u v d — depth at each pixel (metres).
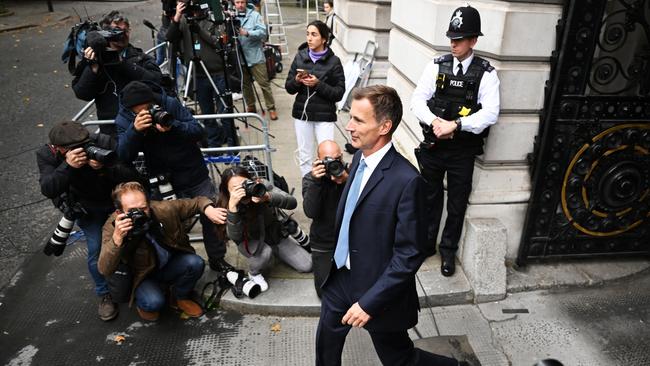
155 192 3.45
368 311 2.04
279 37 12.33
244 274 3.55
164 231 3.15
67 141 2.83
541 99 3.32
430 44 3.82
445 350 3.04
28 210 4.83
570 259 3.77
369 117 1.99
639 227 3.72
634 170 3.49
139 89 3.08
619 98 3.26
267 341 3.20
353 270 2.23
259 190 2.96
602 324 3.30
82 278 3.86
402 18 4.61
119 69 3.83
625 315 3.37
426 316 3.38
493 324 3.31
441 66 3.17
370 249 2.15
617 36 3.17
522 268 3.73
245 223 3.21
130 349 3.15
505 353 3.08
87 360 3.07
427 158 3.38
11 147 6.15
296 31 13.76
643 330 3.25
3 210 4.81
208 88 5.61
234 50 5.81
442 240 3.64
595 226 3.65
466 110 3.11
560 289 3.60
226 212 3.12
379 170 2.08
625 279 3.68
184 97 5.45
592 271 3.73
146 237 3.06
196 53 5.36
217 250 3.57
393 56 5.06
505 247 3.48
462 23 2.90
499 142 3.41
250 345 3.17
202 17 5.05
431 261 3.74
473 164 3.30
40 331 3.31
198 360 3.06
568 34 3.03
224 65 5.18
